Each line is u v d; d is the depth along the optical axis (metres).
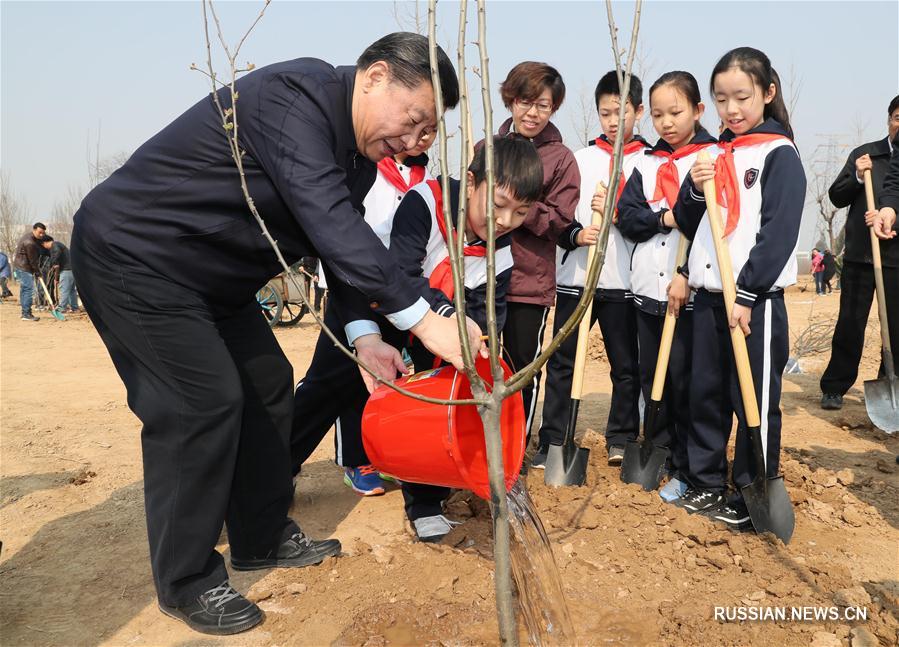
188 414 2.45
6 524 3.45
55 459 4.41
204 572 2.58
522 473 4.03
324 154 2.25
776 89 3.41
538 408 5.72
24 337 10.49
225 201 2.34
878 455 4.45
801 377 6.62
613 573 2.95
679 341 3.78
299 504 3.69
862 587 2.81
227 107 2.29
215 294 2.52
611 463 4.18
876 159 5.19
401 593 2.77
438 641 2.49
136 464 4.33
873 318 10.31
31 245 13.00
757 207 3.30
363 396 3.51
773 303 3.28
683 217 3.60
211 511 2.52
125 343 2.46
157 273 2.39
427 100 2.23
